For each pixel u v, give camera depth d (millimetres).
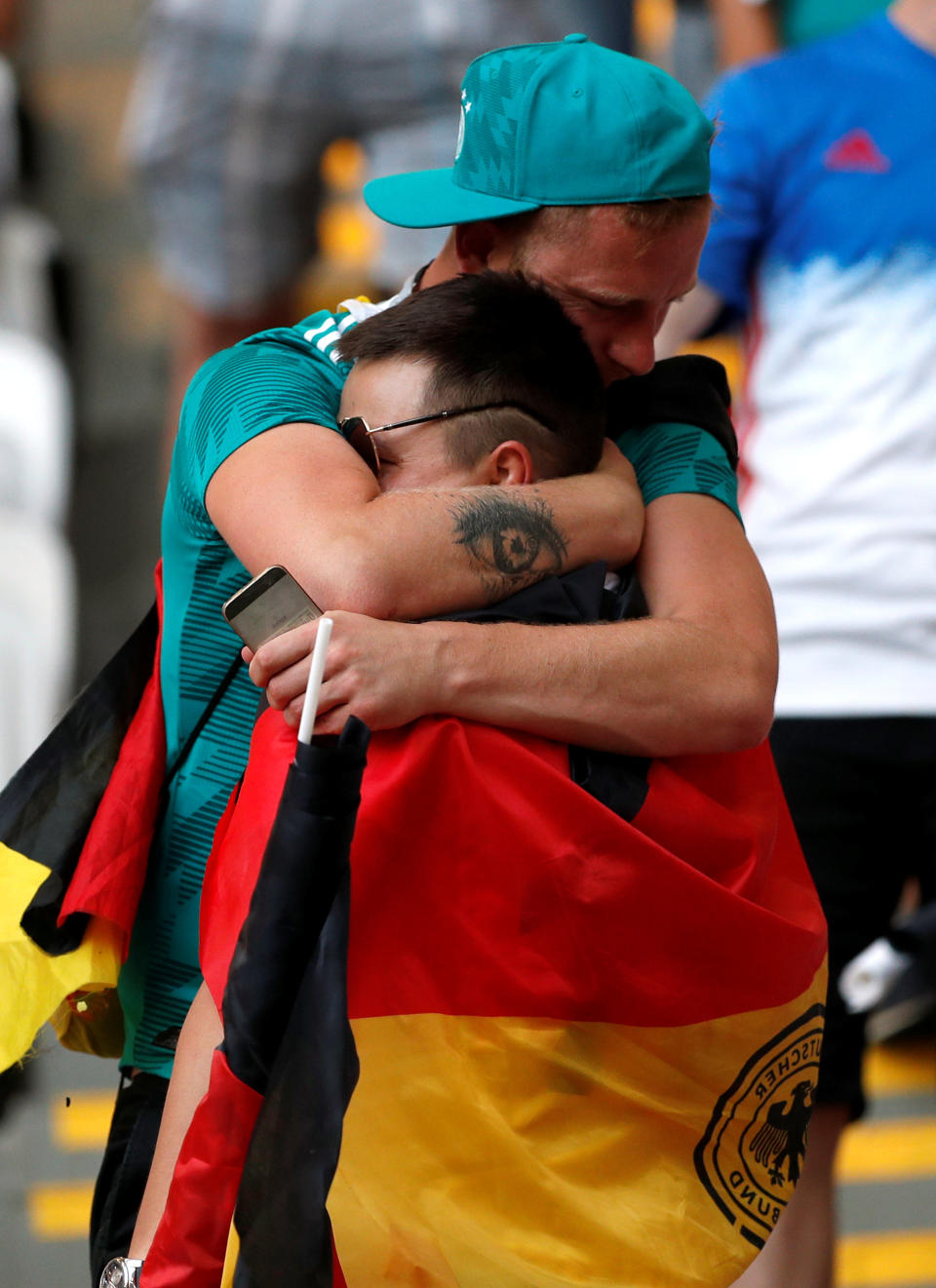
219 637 7176
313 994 5879
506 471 6918
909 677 11008
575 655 6523
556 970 6332
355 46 18281
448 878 6266
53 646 17641
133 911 7133
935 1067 16125
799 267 11219
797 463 11242
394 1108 6121
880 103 11172
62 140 26016
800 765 11047
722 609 7082
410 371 6871
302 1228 5828
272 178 19328
